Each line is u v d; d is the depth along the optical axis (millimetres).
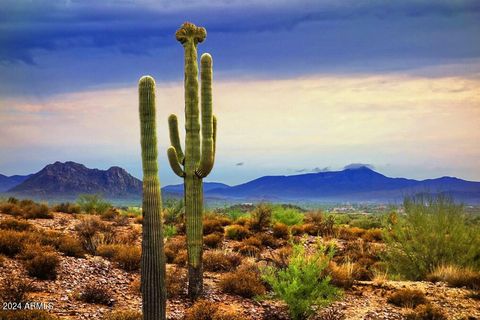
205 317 10062
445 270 15281
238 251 19375
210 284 13453
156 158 8812
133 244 17969
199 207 11875
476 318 11266
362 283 14570
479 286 13797
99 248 15570
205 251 18812
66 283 11727
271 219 27344
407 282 14906
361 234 27359
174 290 12016
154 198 8664
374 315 11273
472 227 16922
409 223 17125
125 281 12773
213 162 11883
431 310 11109
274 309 11391
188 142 11867
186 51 12031
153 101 8828
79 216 25266
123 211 33250
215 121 12586
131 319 9406
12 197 26344
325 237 24781
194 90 11930
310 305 10672
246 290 12445
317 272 11148
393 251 17234
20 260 12906
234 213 32438
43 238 15055
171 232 22156
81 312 9781
